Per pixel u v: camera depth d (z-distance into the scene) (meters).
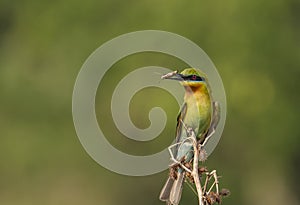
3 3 21.25
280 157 19.70
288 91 19.39
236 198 20.03
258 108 19.00
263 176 20.03
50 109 20.25
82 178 20.47
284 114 19.22
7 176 20.72
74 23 20.09
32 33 20.70
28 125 20.45
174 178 7.55
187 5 19.06
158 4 19.28
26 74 20.50
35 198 20.84
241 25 19.05
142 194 20.52
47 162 20.41
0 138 20.55
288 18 19.47
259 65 19.03
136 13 19.52
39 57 20.44
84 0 19.92
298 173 20.53
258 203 20.28
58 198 20.73
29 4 20.98
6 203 20.86
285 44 19.30
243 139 19.30
